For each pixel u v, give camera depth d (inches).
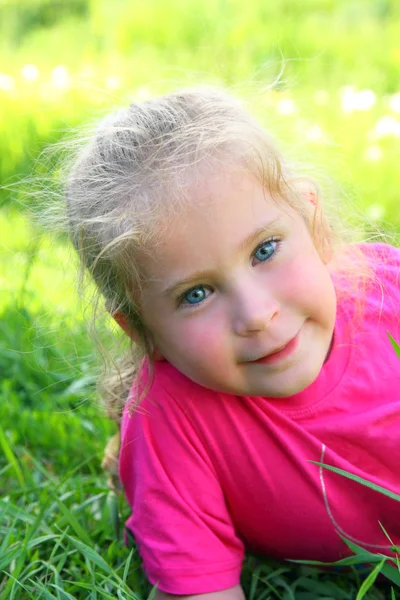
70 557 102.3
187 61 299.6
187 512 91.2
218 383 84.7
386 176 196.5
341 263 100.0
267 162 83.4
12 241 183.5
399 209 183.2
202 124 85.0
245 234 80.5
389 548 93.2
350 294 97.3
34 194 106.2
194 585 90.6
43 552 103.5
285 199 84.7
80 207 87.5
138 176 82.9
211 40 326.3
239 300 80.8
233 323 81.4
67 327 138.5
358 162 204.5
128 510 108.8
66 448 126.0
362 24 329.1
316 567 98.3
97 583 96.0
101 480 117.5
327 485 91.0
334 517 92.1
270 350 82.0
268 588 97.4
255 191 81.9
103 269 87.0
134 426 94.3
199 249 80.0
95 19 375.2
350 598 94.1
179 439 91.6
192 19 349.1
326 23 333.7
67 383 141.3
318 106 240.4
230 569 92.6
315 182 95.3
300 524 93.3
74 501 113.1
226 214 80.1
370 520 92.7
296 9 356.2
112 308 89.1
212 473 92.4
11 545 100.9
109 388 102.1
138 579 98.3
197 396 91.2
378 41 307.3
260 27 331.0
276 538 96.0
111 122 90.3
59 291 158.1
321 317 84.7
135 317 88.5
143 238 80.7
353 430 90.4
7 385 140.4
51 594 90.9
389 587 98.7
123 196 83.1
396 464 91.7
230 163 81.7
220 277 80.9
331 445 91.3
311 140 129.5
